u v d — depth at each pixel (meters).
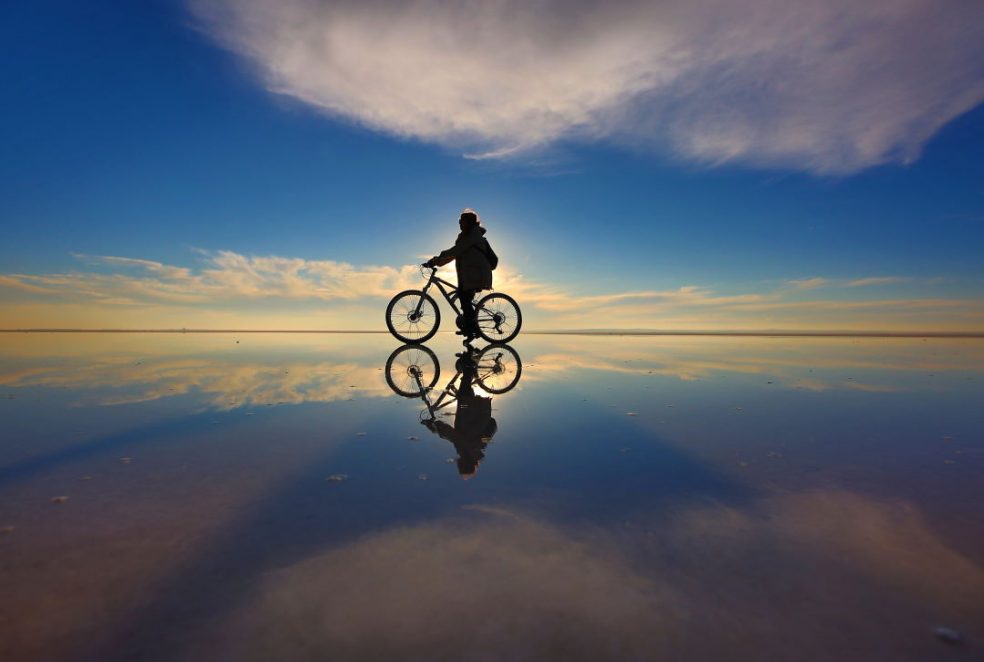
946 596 0.76
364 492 1.18
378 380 3.11
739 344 7.96
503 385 2.93
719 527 1.00
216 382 2.94
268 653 0.64
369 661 0.62
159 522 1.01
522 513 1.06
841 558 0.88
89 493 1.16
